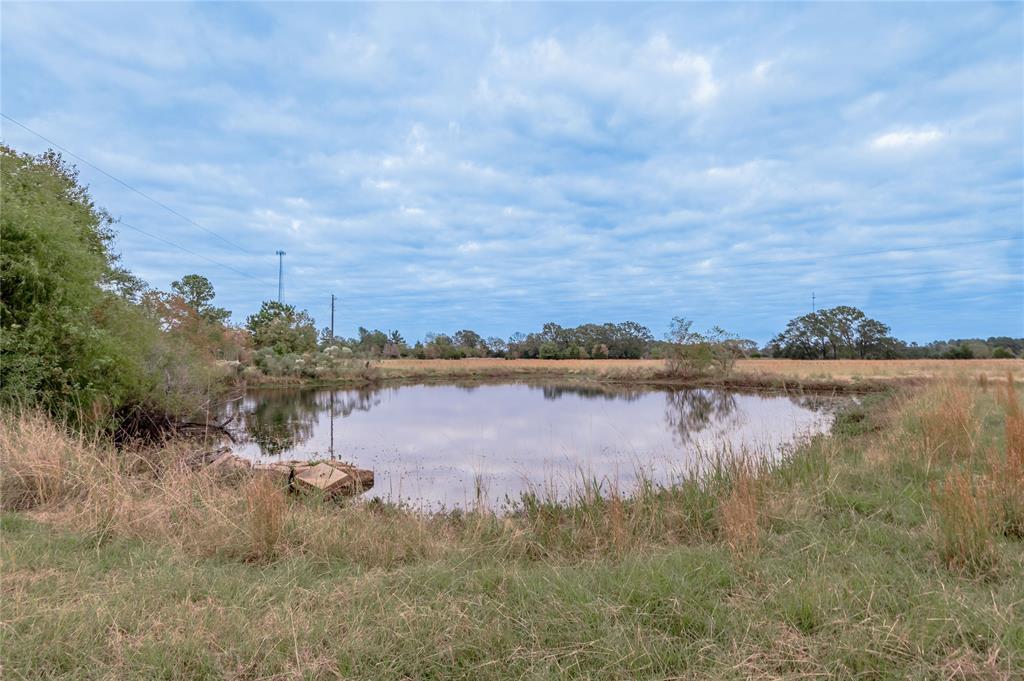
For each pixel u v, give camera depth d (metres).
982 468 6.00
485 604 3.09
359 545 4.38
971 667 2.31
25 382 8.54
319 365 36.97
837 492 5.39
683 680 2.34
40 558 3.72
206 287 39.25
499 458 10.77
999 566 3.42
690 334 38.03
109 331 10.56
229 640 2.65
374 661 2.54
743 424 14.70
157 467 7.14
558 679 2.38
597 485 6.23
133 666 2.46
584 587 3.21
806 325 82.19
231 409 19.89
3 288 9.11
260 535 4.23
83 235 11.96
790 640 2.57
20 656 2.48
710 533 4.80
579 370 47.03
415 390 32.62
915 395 13.58
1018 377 21.03
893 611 2.88
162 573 3.51
